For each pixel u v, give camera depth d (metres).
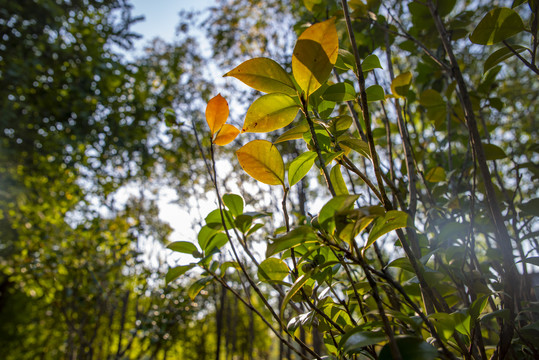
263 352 3.21
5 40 2.77
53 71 2.96
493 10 0.40
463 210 0.54
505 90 1.69
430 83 0.77
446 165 0.71
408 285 0.42
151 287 1.75
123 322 1.77
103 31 3.12
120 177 2.47
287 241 0.30
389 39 0.74
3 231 3.06
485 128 0.63
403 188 0.61
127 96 2.91
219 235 0.47
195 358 2.71
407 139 0.53
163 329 1.63
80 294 1.81
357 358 0.39
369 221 0.29
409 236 0.43
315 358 0.37
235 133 0.43
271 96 0.34
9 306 4.02
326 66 0.31
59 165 2.78
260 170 0.38
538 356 0.33
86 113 2.76
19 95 2.93
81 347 1.79
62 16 3.04
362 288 0.40
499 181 0.56
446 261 0.44
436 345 0.33
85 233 1.81
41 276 1.79
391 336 0.25
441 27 0.48
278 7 1.90
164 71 2.84
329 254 0.40
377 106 1.02
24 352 4.03
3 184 2.99
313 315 0.37
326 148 0.39
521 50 0.42
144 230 1.84
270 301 1.63
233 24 2.12
